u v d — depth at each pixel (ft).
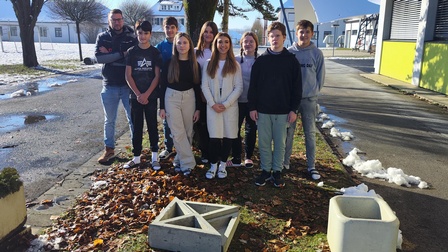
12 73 53.62
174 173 15.62
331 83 45.85
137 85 15.85
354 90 40.32
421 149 20.27
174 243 10.16
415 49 42.34
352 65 71.20
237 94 14.74
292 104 13.96
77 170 16.65
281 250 10.35
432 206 13.50
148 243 10.49
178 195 13.50
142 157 17.70
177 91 14.98
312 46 15.03
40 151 19.69
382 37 53.62
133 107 16.16
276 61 13.79
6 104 32.35
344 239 9.32
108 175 15.74
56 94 37.68
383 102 33.32
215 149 14.99
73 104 32.58
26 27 61.41
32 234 10.91
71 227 11.44
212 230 10.05
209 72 14.65
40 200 13.58
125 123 26.45
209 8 18.85
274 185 14.49
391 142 21.56
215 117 14.78
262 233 11.27
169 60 15.03
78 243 10.68
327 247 10.46
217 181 14.96
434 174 16.65
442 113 28.91
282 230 11.42
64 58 86.17
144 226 11.32
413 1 45.98
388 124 25.63
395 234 9.09
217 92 14.69
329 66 69.00
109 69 17.21
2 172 10.13
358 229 9.17
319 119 26.81
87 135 22.94
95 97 36.11
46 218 12.19
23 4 60.95
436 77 37.47
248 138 16.31
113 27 16.92
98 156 18.69
